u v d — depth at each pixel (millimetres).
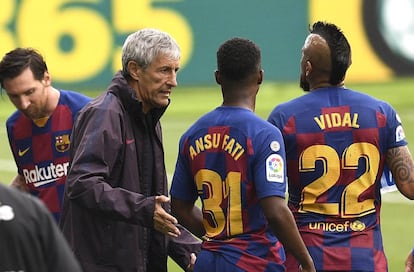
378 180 17453
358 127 17234
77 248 16625
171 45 16656
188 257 18031
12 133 19625
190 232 17688
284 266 16391
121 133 16531
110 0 64438
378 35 65312
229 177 15961
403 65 65312
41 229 10430
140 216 15844
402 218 36938
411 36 65250
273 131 15891
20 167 19812
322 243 17156
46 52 64250
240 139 15891
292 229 15672
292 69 65125
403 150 17422
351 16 65188
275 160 15688
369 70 65500
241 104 16234
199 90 65125
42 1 64125
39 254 10398
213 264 16109
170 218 15797
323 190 17281
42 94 18734
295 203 17594
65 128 19422
